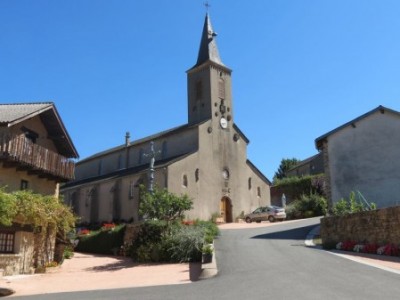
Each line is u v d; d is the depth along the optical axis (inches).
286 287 413.1
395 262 553.0
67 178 911.0
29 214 692.1
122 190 1525.6
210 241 795.4
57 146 968.9
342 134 1019.9
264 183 1696.6
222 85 1657.2
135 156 1743.4
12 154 742.5
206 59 1657.2
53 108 884.6
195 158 1476.4
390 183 949.8
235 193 1576.0
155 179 1405.0
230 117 1643.7
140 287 517.0
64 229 806.5
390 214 654.5
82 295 474.9
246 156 1668.3
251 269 553.0
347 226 766.5
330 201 994.7
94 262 870.4
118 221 1486.2
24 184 840.9
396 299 339.3
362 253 670.5
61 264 820.6
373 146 983.6
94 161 1934.1
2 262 666.8
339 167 1003.9
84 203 1647.4
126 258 921.5
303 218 1469.0
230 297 385.4
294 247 766.5
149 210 885.2
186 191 1414.9
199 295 410.0
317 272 494.0
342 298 351.3
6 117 776.3
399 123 972.6
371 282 415.8
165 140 1636.3
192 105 1663.4
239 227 1241.4
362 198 959.6
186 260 763.4
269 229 1114.1
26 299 462.6
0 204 633.0
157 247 810.2
